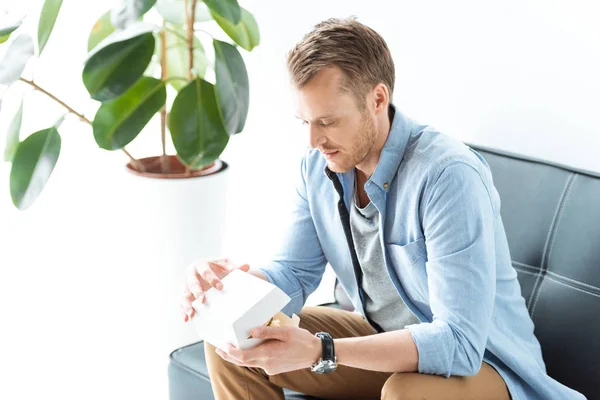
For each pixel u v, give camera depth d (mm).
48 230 2707
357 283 1633
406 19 2092
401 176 1477
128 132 2000
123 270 2207
